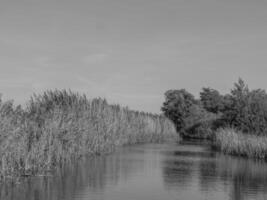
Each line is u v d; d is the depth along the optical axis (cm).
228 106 7912
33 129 3716
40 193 2900
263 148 5378
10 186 3092
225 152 6319
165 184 3403
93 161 4709
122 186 3256
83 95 5509
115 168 4225
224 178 3756
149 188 3216
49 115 4188
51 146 3847
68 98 5166
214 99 12838
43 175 3547
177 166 4569
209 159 5350
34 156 3512
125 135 7406
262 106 6994
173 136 9862
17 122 3397
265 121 6806
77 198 2795
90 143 5178
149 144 8000
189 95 11988
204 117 11088
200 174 3991
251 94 7575
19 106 3531
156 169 4284
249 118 6950
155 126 9156
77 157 4666
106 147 5662
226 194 3050
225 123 8044
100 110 5816
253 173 4084
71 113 4622
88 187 3158
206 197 2944
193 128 11181
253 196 2997
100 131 5528
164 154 5909
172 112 11731
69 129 4366
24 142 3431
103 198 2820
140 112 9100
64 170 3938
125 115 7625
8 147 3197
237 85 7819
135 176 3766
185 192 3097
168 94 12056
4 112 3191
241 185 3409
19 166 3309
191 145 7975
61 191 2989
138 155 5650
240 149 5888
